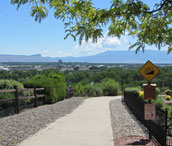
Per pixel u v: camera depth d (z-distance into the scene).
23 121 9.22
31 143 6.40
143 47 4.54
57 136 7.20
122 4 3.67
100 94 27.66
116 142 6.60
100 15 3.79
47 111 12.22
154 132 7.21
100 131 7.99
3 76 32.03
